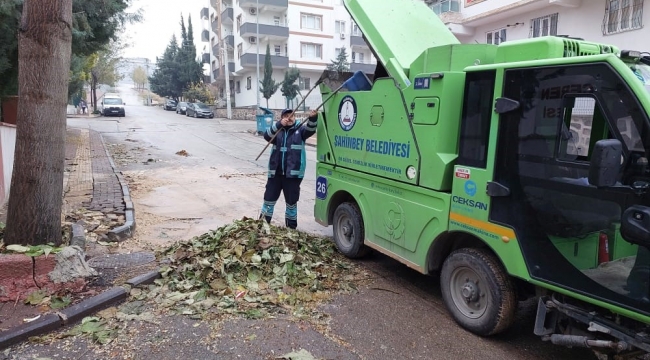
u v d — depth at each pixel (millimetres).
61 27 4305
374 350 3531
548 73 3135
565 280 3113
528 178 3312
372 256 5770
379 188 4867
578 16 14203
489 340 3795
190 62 54781
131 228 6449
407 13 5445
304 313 4059
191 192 9766
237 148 18453
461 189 3809
